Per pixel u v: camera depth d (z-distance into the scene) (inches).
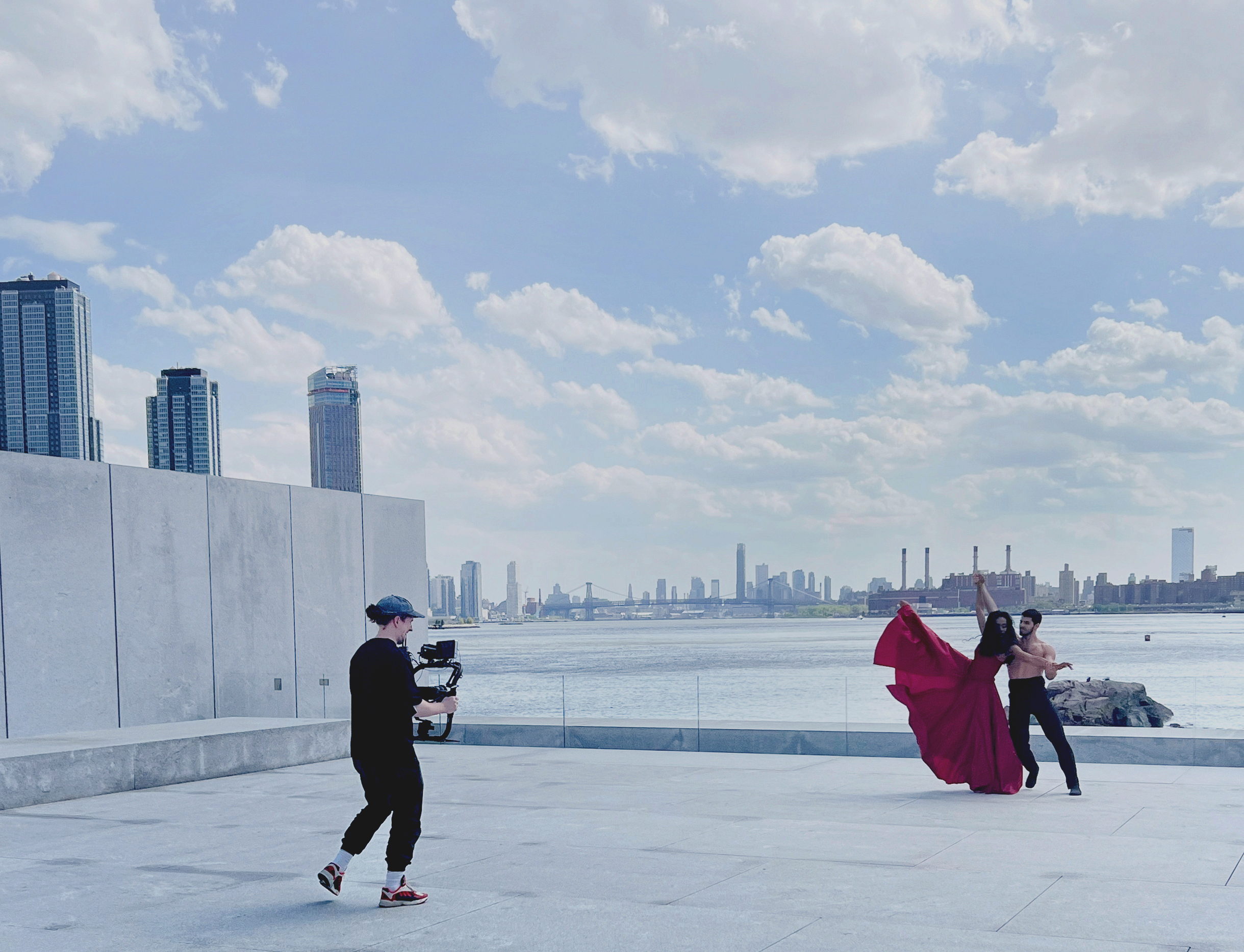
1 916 245.9
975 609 432.1
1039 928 222.4
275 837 343.0
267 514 686.5
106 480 574.6
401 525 816.3
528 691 1726.1
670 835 331.3
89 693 556.1
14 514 523.5
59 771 423.5
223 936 226.5
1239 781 431.8
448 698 264.7
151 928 233.8
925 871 276.7
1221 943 209.8
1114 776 449.7
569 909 242.7
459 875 280.2
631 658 4195.4
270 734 522.3
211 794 438.9
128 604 583.2
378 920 236.7
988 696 412.8
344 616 750.5
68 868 297.7
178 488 620.7
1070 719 737.0
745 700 626.5
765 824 347.9
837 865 284.8
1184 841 313.3
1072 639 5364.2
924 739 421.4
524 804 396.8
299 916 241.8
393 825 252.5
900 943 211.9
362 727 253.3
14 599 520.4
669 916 235.3
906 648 422.0
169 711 604.4
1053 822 346.6
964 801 393.4
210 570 639.8
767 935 219.1
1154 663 2581.2
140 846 330.3
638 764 512.1
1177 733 487.5
